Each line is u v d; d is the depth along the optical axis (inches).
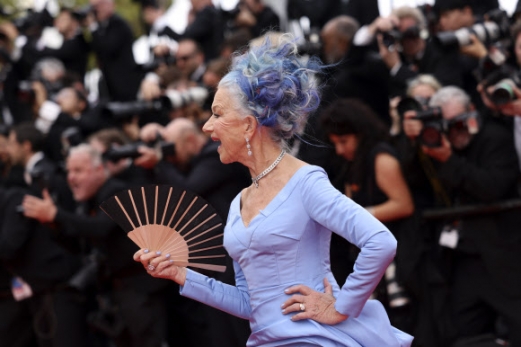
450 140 422.0
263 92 262.7
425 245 424.8
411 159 418.9
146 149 484.4
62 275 534.3
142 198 267.1
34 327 546.3
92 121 599.5
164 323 503.8
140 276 497.4
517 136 415.8
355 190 423.8
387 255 249.9
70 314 535.5
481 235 418.0
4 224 523.8
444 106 420.8
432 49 479.8
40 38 751.1
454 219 423.8
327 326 261.4
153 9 715.4
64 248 513.0
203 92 542.3
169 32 700.7
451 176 410.6
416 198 430.3
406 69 481.1
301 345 261.9
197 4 676.1
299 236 261.1
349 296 255.4
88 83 757.3
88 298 547.8
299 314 260.7
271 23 632.4
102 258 502.3
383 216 415.5
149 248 268.8
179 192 267.7
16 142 551.2
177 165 490.9
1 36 758.5
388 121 497.0
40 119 603.8
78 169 489.4
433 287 423.8
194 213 269.1
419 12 505.0
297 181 263.1
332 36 496.4
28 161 553.0
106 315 512.7
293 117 267.4
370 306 271.3
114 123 598.9
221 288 278.8
